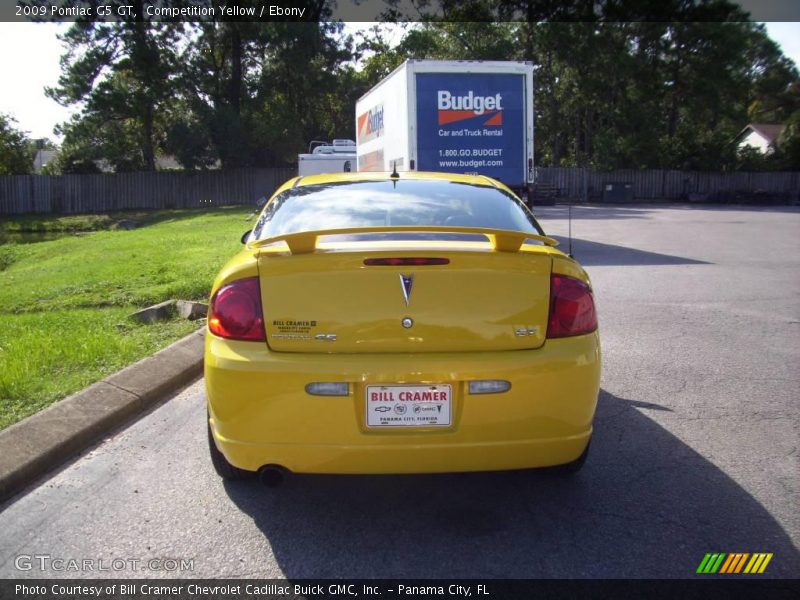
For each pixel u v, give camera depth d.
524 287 2.98
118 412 4.43
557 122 39.44
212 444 3.40
